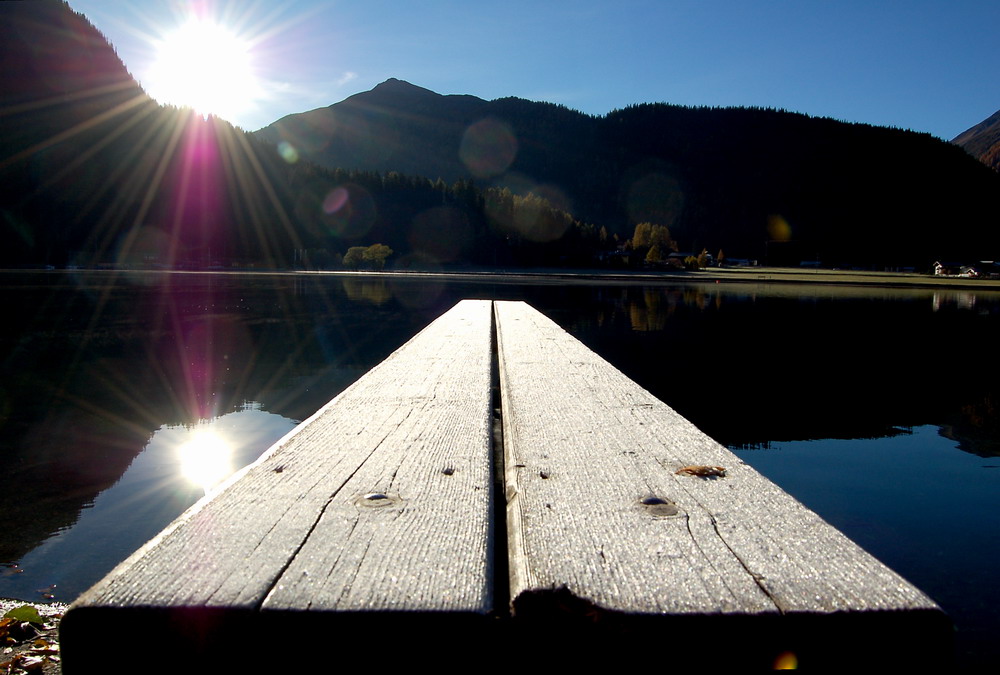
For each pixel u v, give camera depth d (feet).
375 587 1.92
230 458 8.20
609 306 25.84
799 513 2.57
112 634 1.83
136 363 13.41
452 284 41.86
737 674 1.81
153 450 8.52
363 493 2.82
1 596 5.23
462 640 1.81
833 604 1.83
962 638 4.71
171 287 32.78
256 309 21.93
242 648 1.82
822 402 11.35
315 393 11.34
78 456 8.19
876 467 8.42
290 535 2.33
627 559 2.12
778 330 18.83
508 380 5.76
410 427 4.09
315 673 1.82
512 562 2.24
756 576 2.01
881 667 1.82
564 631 1.83
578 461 3.34
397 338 16.44
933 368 13.92
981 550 6.22
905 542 6.40
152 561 2.10
